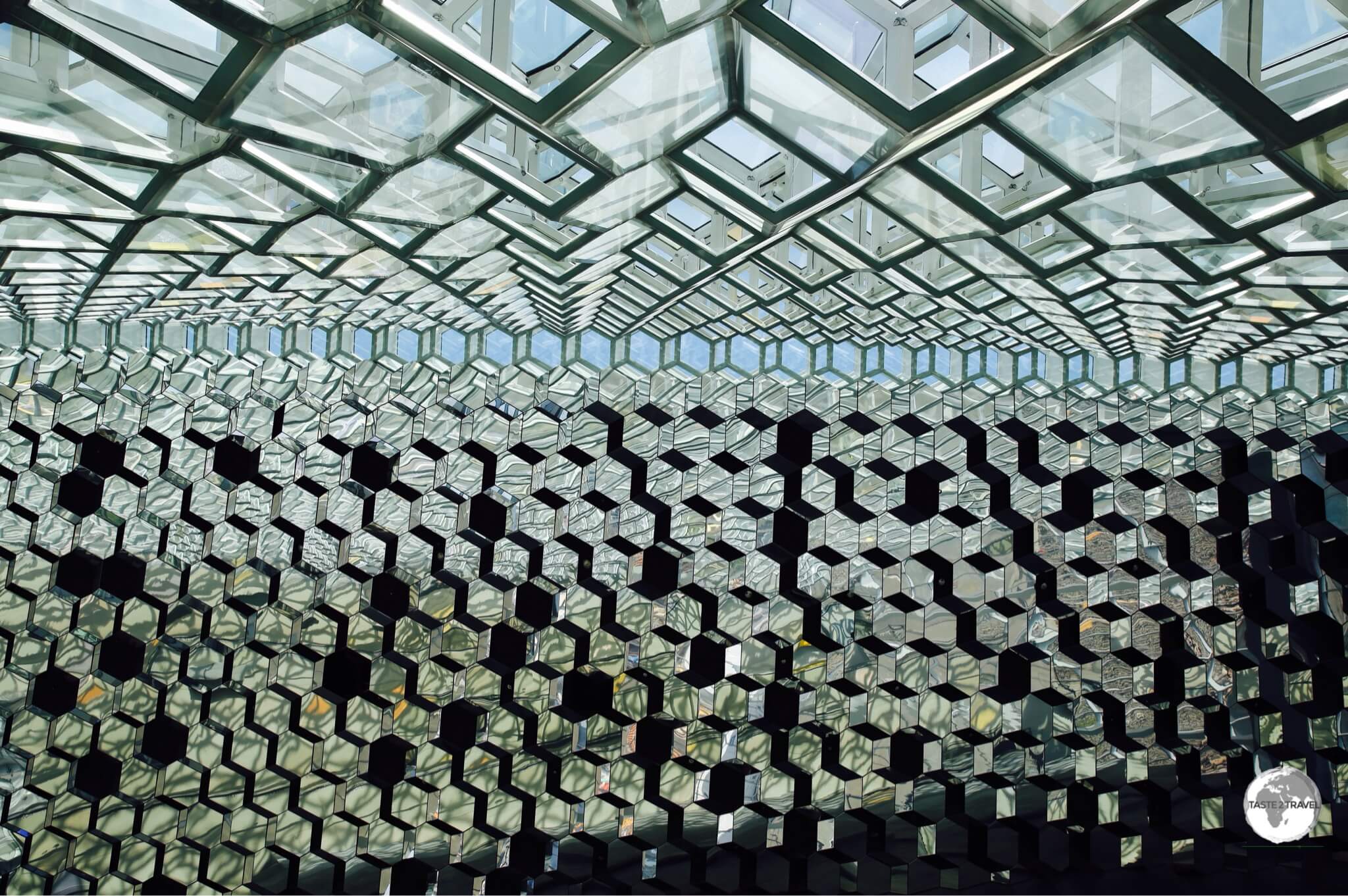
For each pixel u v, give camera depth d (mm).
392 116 3293
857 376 8148
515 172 3908
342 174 3973
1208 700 5027
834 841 4945
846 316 7727
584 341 8406
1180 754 4965
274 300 6895
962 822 4941
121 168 3682
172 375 5227
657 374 5508
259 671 4984
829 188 3988
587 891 4914
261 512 5145
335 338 7633
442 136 3459
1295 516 5141
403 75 2879
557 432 5395
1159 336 6367
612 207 4527
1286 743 4934
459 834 4910
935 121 2932
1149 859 4855
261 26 2441
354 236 5277
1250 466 5215
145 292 6023
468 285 6559
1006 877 4867
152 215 4402
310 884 4793
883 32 2701
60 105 2998
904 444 5410
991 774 4996
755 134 3648
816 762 5039
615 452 5395
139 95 2992
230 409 5215
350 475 5234
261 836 4812
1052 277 5238
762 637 5227
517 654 5148
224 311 7000
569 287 6836
